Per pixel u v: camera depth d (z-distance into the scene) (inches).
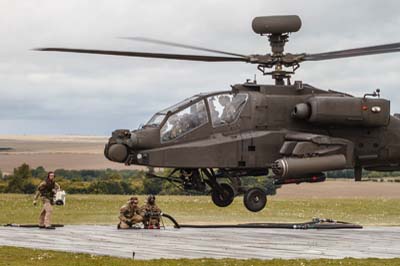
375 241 2123.5
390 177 5364.2
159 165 2193.7
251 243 2041.1
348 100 2271.2
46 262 1681.8
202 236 2201.0
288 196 4559.5
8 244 1990.7
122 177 6210.6
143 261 1686.8
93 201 3934.5
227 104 2253.9
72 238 2132.1
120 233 2276.1
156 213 2458.2
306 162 2220.7
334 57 2188.7
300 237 2203.5
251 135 2239.2
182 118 2223.2
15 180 6373.0
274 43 2260.1
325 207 3850.9
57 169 7372.1
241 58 2266.2
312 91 2310.5
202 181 2299.5
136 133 2199.8
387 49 2080.5
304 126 2287.2
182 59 2220.7
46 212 2415.1
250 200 2283.5
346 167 2265.0
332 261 1720.0
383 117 2297.0
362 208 3831.2
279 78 2310.5
